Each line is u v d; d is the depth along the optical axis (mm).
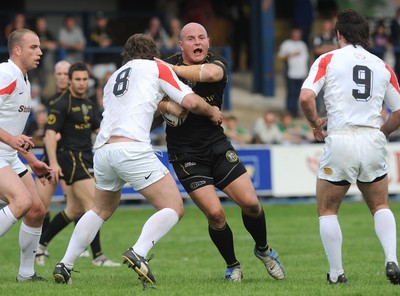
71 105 38875
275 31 107375
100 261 38781
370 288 26875
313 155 68125
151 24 82750
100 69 81688
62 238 50281
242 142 71188
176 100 27781
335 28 28516
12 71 28969
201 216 60875
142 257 26844
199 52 29250
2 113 29172
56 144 38781
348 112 27391
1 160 29125
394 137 75500
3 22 85750
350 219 57406
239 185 29125
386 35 90062
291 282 29453
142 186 27516
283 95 96625
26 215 30125
